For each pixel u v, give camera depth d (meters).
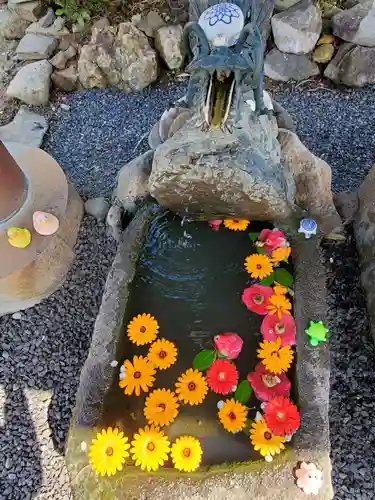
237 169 2.06
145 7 3.70
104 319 2.25
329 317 2.63
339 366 2.50
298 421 2.00
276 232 2.44
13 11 3.75
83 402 2.10
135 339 2.25
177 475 1.93
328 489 1.87
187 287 2.39
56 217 2.68
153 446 1.99
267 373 2.15
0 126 3.45
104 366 2.17
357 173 3.13
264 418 2.04
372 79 3.46
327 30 3.56
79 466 1.96
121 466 1.95
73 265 2.84
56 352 2.60
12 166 2.56
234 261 2.44
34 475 2.31
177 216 2.53
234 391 2.14
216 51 1.68
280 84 3.54
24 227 2.64
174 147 2.04
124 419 2.09
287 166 2.42
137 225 2.48
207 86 1.77
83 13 3.66
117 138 3.34
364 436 2.33
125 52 3.45
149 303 2.35
